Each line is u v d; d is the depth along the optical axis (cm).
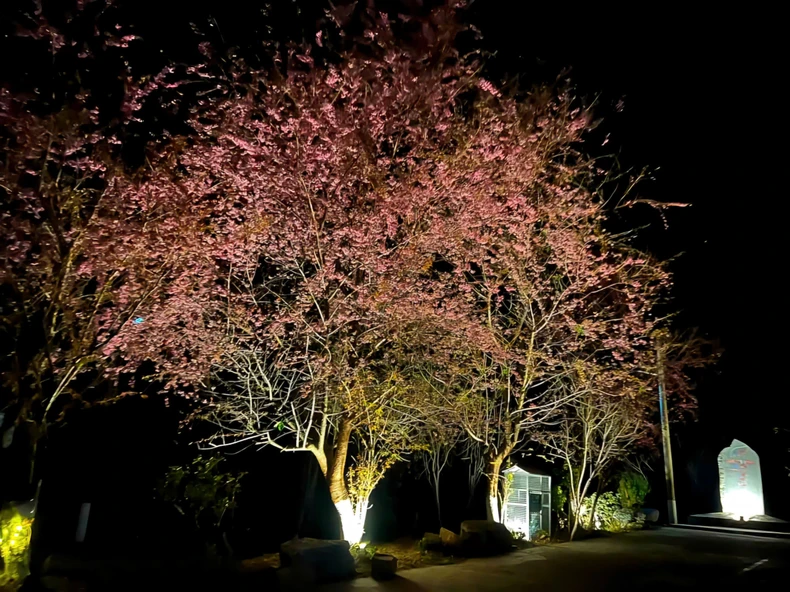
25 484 855
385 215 1166
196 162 1180
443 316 1206
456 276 1288
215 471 1280
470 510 1639
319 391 1162
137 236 1089
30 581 810
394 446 1287
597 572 1034
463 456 1708
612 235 1405
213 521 1255
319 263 1145
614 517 1745
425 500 1712
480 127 1238
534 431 1558
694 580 988
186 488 1166
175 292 1116
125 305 1120
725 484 1877
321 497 1527
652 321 1550
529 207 1270
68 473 1264
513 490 1459
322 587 891
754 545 1390
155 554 1007
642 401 1639
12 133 966
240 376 1134
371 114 1180
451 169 1198
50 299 944
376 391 1206
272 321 1143
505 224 1275
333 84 1168
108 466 1306
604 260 1384
